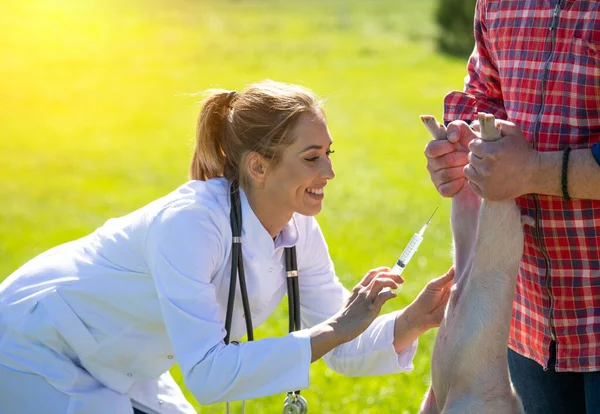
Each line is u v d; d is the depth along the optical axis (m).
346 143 16.45
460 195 2.94
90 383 3.25
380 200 11.98
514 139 2.72
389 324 3.28
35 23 26.00
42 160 15.33
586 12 2.85
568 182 2.74
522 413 2.71
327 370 5.82
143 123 18.86
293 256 3.29
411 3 45.94
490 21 3.19
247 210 3.13
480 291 2.70
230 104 3.21
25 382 3.20
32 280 3.29
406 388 5.48
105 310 3.19
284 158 3.05
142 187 13.19
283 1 48.28
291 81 23.73
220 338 2.94
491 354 2.67
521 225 2.70
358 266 8.61
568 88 2.91
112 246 3.20
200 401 2.92
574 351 3.08
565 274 3.04
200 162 3.32
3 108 20.33
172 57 27.89
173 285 2.97
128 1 42.47
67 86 22.94
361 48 29.73
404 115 19.36
